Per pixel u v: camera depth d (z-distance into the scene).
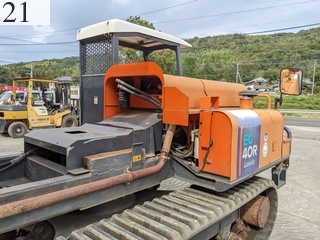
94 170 1.80
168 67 12.77
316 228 3.69
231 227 2.78
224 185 2.07
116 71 2.58
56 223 2.23
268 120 2.70
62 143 1.84
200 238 2.14
